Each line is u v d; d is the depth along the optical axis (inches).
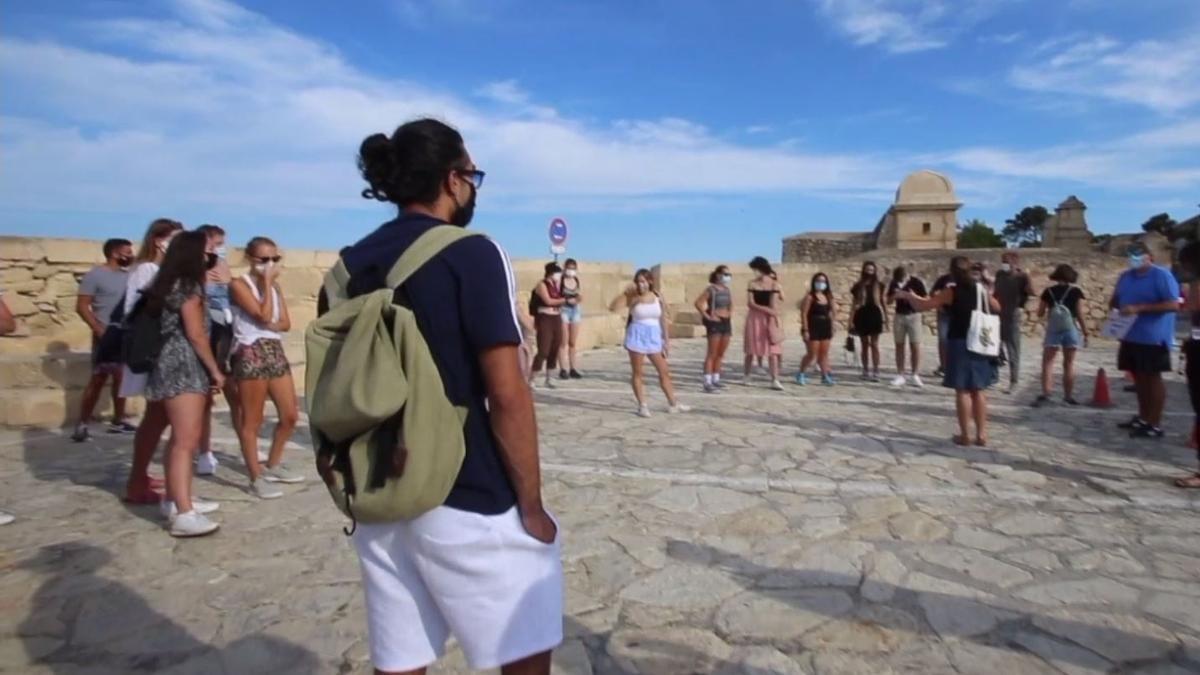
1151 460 260.5
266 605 149.9
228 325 223.5
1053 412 355.6
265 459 263.1
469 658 74.5
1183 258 230.8
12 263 386.9
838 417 348.2
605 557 174.6
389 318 70.7
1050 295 373.1
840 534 188.9
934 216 989.8
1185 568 165.5
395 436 69.9
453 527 71.4
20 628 140.5
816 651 131.5
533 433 74.2
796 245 1162.6
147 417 209.3
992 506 210.2
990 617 143.2
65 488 229.8
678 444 290.5
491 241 75.1
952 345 282.5
